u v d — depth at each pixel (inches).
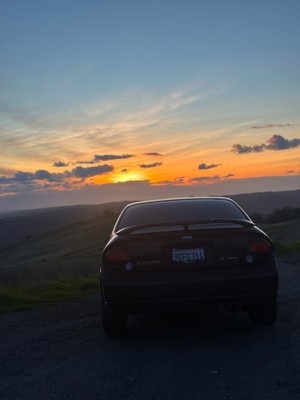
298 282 413.7
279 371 177.5
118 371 188.9
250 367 183.5
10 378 191.0
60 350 228.8
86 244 4473.4
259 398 152.9
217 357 199.0
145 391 165.0
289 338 223.0
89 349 226.5
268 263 225.6
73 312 333.4
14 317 329.1
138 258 225.0
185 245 225.1
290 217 4424.2
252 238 227.3
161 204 274.8
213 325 261.0
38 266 2242.9
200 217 252.4
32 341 252.2
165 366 191.2
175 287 219.6
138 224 251.4
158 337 241.0
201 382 170.2
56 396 166.2
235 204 274.8
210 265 223.9
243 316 280.7
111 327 241.0
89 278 586.2
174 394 160.6
